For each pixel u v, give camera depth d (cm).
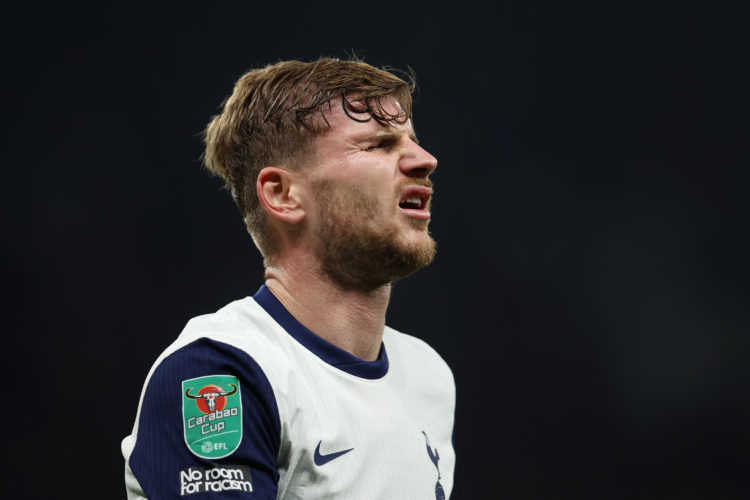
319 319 576
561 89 2680
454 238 2608
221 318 576
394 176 559
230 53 2556
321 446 528
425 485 585
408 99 600
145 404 514
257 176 588
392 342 656
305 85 573
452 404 666
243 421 502
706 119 2658
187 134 2498
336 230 556
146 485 490
